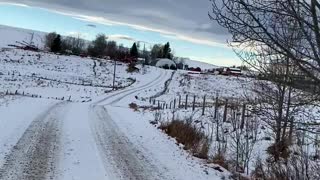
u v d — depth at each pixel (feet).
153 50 500.74
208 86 256.93
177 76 301.84
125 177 32.12
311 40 17.37
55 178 30.17
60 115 70.90
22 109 73.00
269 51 21.88
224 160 41.09
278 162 34.78
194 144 47.73
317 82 17.56
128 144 46.85
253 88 55.16
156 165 37.32
